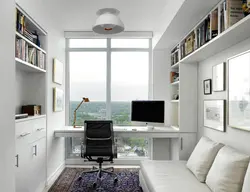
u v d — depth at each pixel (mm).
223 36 2035
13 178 1188
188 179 2379
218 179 1971
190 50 3078
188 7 2336
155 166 2877
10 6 1164
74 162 4422
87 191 3105
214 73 2820
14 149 1203
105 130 3541
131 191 3115
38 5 2844
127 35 4355
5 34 1107
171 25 2898
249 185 1602
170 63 4363
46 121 3234
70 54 4535
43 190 3078
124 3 3141
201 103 3377
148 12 3439
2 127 1071
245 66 2090
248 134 2078
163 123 3740
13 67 1199
